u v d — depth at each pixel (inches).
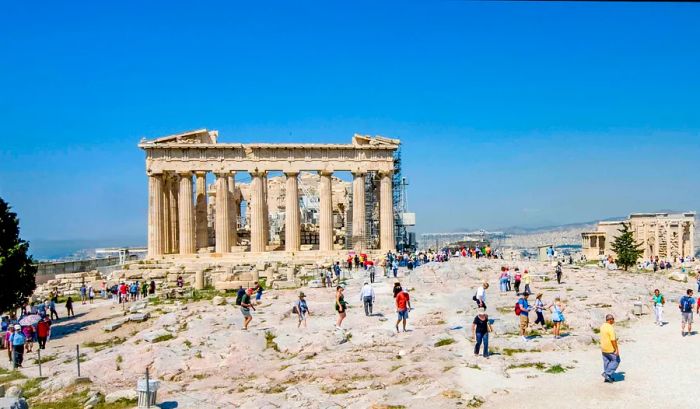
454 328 1390.3
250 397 1012.5
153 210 3393.2
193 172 3452.3
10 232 1978.3
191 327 1590.8
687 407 821.2
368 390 979.9
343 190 4579.2
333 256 3368.6
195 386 1119.6
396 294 1454.2
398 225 4160.9
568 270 2625.5
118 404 1037.8
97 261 4099.4
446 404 863.7
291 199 3499.0
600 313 1555.1
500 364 1076.5
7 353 1609.3
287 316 1685.5
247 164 3469.5
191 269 3102.9
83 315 2178.9
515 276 1943.9
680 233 4473.4
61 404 1069.1
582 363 1086.4
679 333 1334.9
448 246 4714.6
